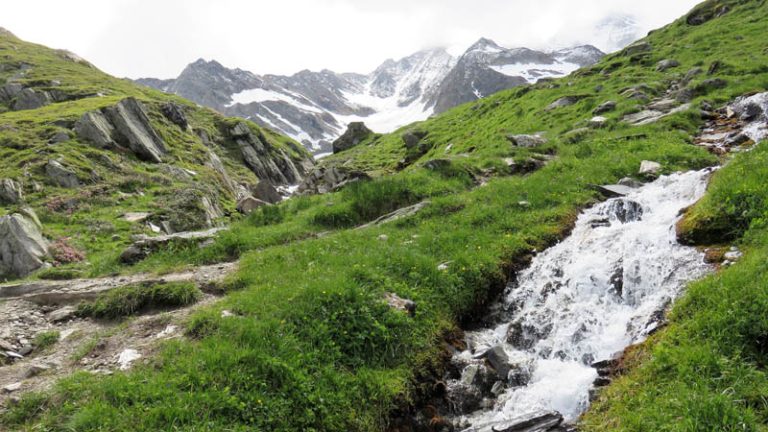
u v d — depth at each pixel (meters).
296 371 9.66
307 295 12.06
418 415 10.23
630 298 11.93
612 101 33.59
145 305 13.71
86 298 14.23
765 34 39.81
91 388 9.08
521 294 13.70
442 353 11.62
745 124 23.44
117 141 54.56
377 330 11.18
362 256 14.99
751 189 12.05
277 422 8.70
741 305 8.80
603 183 19.20
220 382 9.16
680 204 14.79
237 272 15.70
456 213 18.89
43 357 11.18
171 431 7.95
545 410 9.35
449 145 51.69
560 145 27.52
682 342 8.86
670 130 25.09
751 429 6.70
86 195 37.53
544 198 18.77
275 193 54.94
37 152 45.12
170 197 40.25
